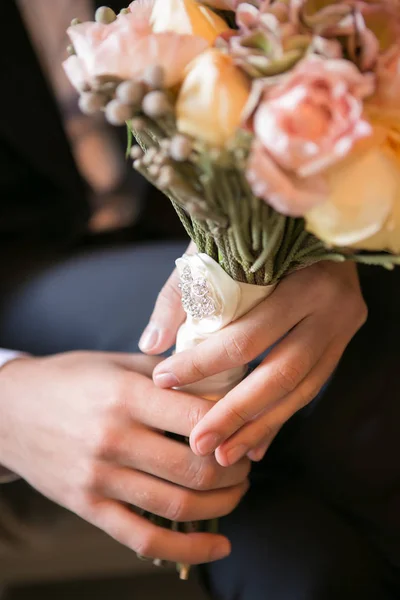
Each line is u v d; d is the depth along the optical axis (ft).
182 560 1.40
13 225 2.12
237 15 1.02
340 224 0.99
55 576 2.02
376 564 1.60
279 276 1.27
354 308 1.40
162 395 1.34
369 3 0.99
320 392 1.59
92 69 1.02
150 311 1.79
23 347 1.87
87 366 1.47
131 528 1.38
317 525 1.61
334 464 1.66
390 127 1.00
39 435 1.43
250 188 1.01
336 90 0.94
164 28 1.05
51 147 2.07
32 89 2.01
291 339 1.32
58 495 1.43
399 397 1.65
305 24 0.99
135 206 2.34
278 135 0.93
